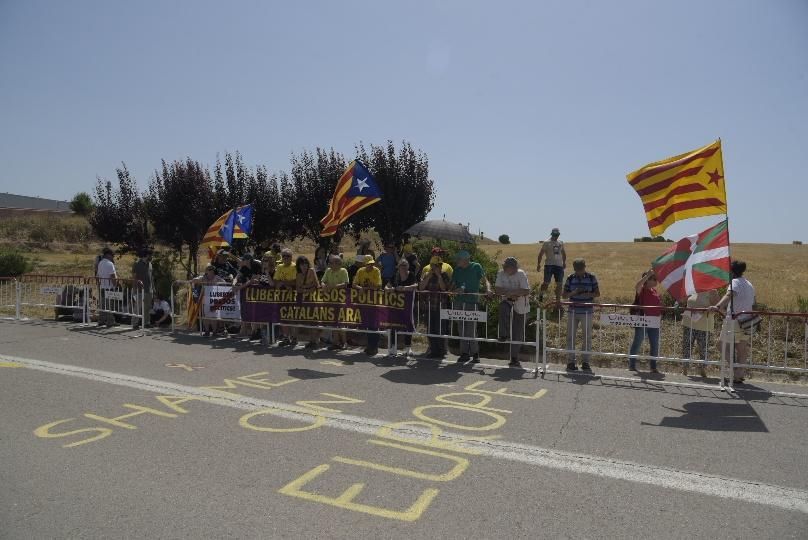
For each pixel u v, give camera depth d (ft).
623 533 11.76
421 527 11.92
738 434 17.87
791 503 13.17
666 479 14.44
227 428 18.01
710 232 24.38
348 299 30.68
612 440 17.25
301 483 13.99
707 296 26.40
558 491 13.70
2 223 162.30
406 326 29.48
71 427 18.02
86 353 29.55
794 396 22.34
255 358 28.78
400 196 47.96
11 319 41.81
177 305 47.85
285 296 32.27
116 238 60.44
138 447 16.33
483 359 29.45
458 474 14.64
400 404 20.83
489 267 42.04
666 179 24.63
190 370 25.93
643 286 28.19
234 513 12.44
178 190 52.75
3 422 18.48
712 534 11.75
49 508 12.64
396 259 35.76
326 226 33.27
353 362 28.14
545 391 22.88
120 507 12.70
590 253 150.20
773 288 67.56
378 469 14.89
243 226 41.96
